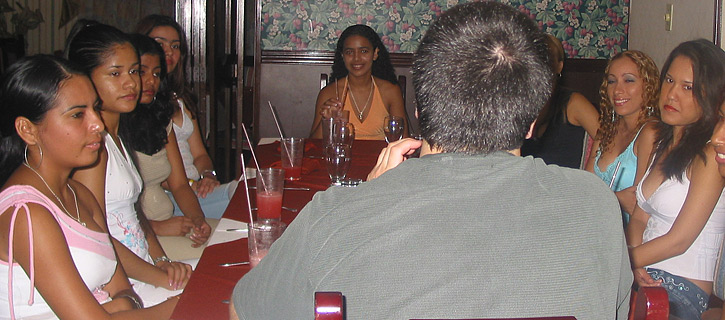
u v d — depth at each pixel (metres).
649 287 0.96
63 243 1.46
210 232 2.51
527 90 0.94
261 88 4.81
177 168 2.75
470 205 0.90
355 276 0.87
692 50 1.97
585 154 2.91
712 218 1.94
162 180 2.64
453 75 0.94
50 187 1.56
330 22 4.73
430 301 0.86
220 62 4.61
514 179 0.93
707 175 1.86
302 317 0.92
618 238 0.94
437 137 0.96
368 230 0.89
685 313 1.94
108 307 1.58
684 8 3.47
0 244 1.47
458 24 0.98
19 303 1.50
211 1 4.23
